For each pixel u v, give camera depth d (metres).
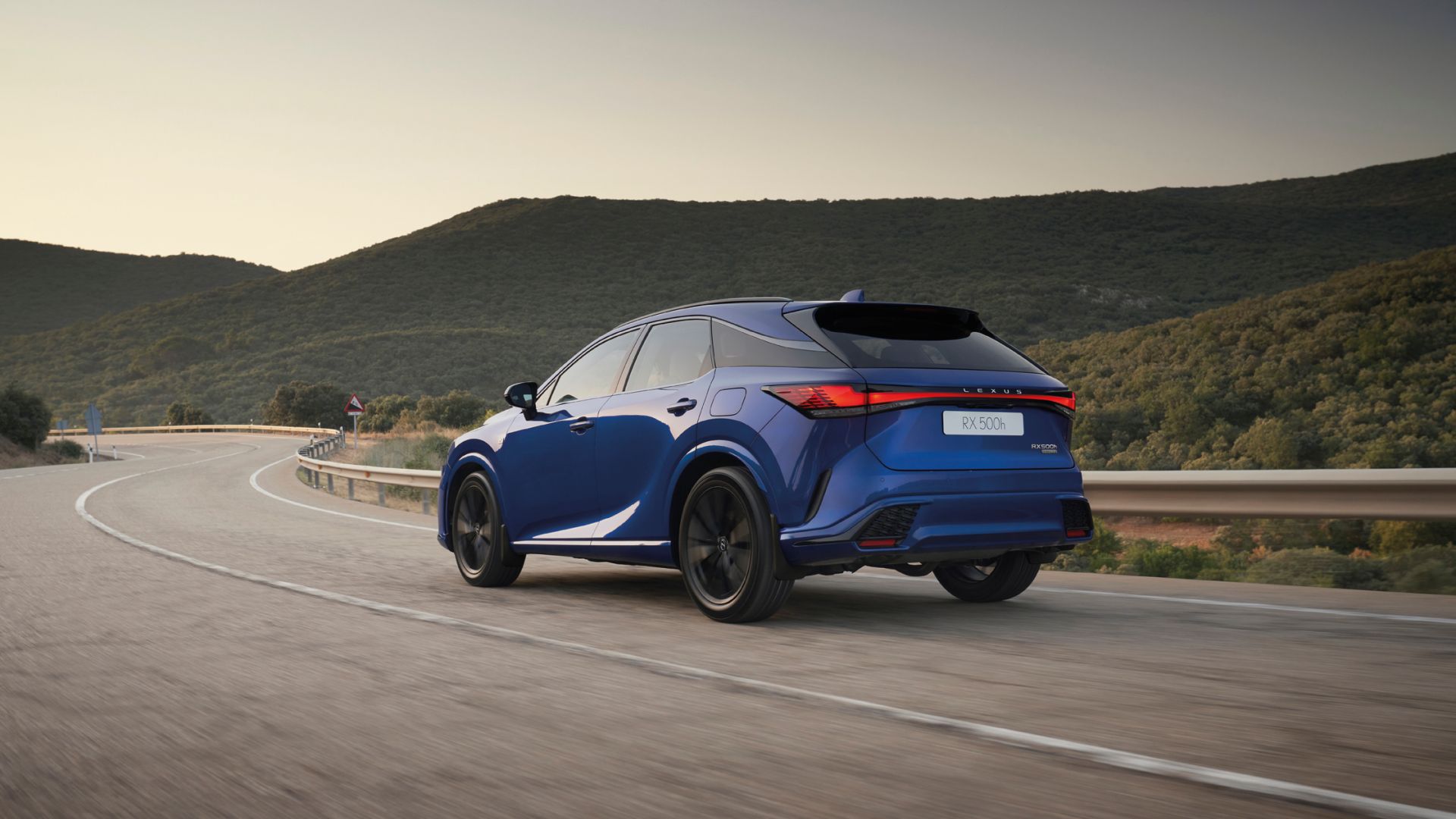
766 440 5.34
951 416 5.30
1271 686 4.02
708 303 6.18
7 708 3.94
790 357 5.47
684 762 3.12
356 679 4.35
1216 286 171.00
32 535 11.95
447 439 35.00
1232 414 45.31
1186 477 8.23
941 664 4.50
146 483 26.06
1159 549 10.59
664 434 5.92
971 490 5.26
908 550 5.15
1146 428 46.59
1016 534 5.41
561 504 6.71
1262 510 7.88
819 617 5.84
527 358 163.62
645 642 5.10
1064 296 157.62
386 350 166.62
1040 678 4.20
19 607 6.49
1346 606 6.09
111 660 4.82
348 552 9.97
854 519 5.08
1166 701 3.77
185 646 5.13
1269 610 5.98
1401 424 39.00
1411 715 3.54
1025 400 5.49
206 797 2.89
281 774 3.08
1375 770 2.93
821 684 4.13
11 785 3.02
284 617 6.02
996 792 2.79
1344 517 7.44
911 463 5.16
